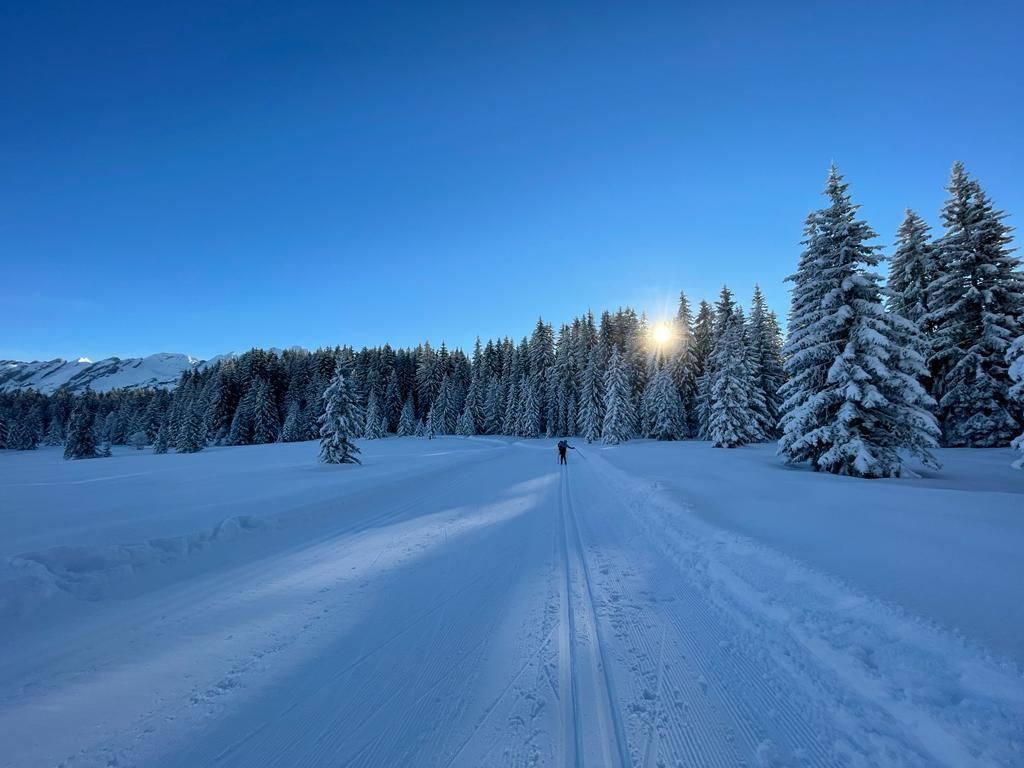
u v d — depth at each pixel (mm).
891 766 2689
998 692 3062
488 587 5945
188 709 3498
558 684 3682
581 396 55562
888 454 15336
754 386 37812
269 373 81938
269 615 5223
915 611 4184
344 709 3445
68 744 3119
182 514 10273
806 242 17938
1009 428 22125
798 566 5504
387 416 79500
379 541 8438
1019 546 5938
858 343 16297
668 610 5023
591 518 10164
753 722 3166
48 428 104438
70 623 5039
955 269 24234
